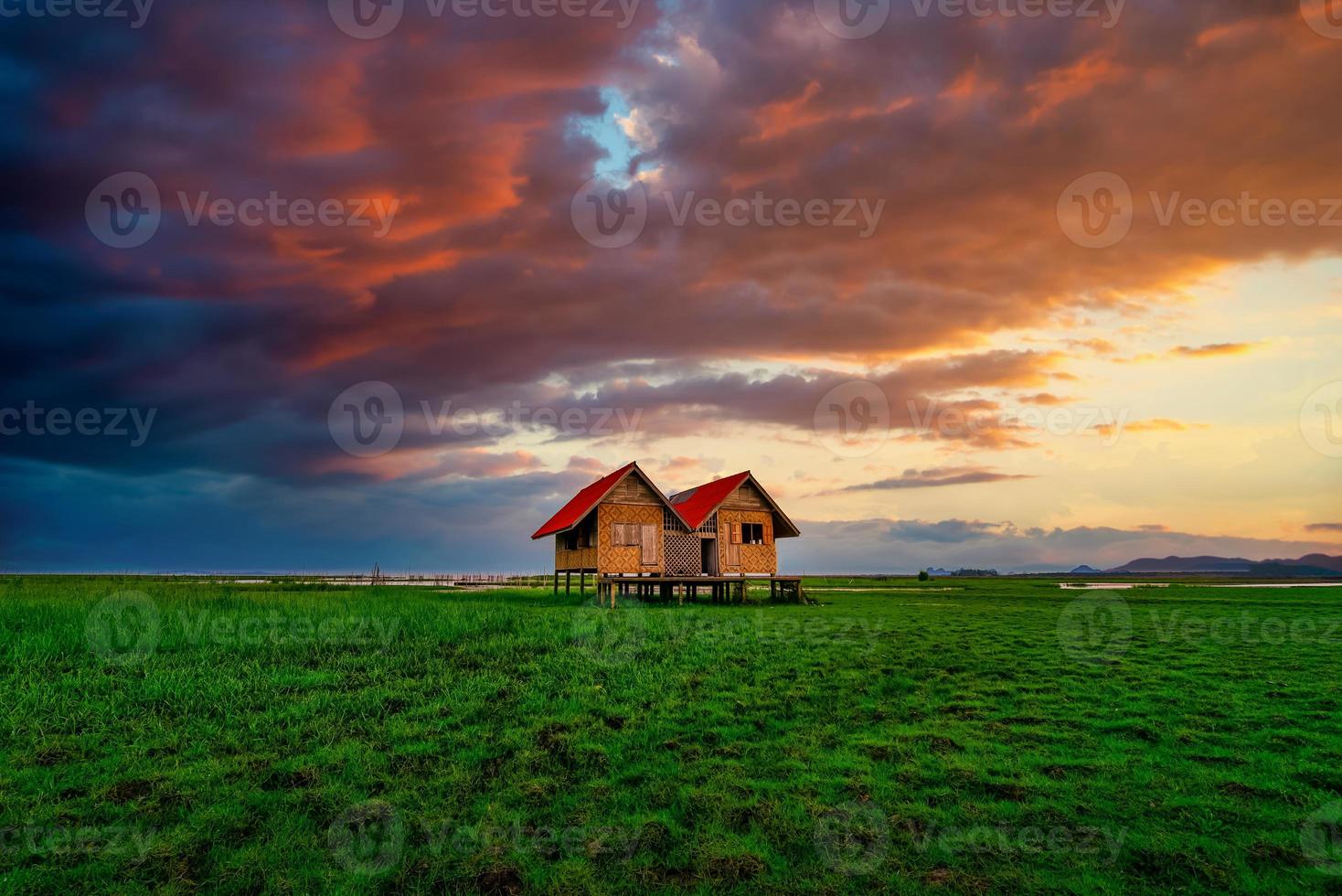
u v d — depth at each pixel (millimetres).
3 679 11789
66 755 9008
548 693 12461
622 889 6273
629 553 35062
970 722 10859
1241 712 11258
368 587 44469
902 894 6113
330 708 11195
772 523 38625
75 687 11586
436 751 9562
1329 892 5945
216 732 9977
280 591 31969
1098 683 13492
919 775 8664
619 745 9852
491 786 8484
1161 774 8547
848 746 9820
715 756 9508
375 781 8539
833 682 13422
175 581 46000
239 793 8070
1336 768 8695
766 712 11461
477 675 13570
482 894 6211
